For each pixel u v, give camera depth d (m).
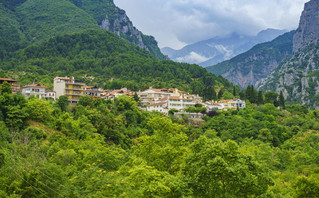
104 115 129.00
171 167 60.34
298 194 59.16
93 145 85.31
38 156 60.59
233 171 40.56
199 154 46.69
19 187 44.62
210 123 157.12
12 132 82.88
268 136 146.25
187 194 42.28
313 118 193.25
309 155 112.69
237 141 143.50
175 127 67.88
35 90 146.88
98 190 38.56
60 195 43.31
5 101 99.31
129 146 119.12
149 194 42.28
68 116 113.88
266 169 46.81
